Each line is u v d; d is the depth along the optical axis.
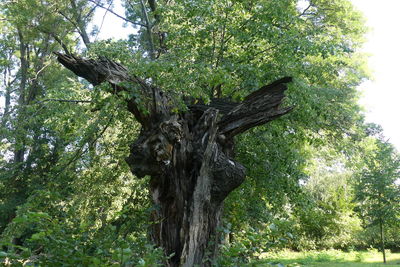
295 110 9.73
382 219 19.06
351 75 14.59
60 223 3.40
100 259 3.00
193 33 8.74
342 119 12.14
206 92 7.95
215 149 6.29
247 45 9.02
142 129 6.65
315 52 8.34
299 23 9.46
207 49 8.84
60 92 8.06
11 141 9.52
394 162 18.88
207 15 8.12
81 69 6.57
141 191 10.67
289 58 8.66
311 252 24.25
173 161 6.11
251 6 8.80
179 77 6.50
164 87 6.68
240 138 10.13
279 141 10.52
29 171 19.78
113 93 6.57
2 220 19.52
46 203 5.39
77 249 3.15
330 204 26.44
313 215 13.35
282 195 10.62
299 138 10.77
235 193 10.15
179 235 5.99
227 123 6.66
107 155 10.52
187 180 6.18
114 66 6.65
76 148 9.83
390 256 22.55
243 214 10.31
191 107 6.94
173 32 9.06
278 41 8.51
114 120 9.20
